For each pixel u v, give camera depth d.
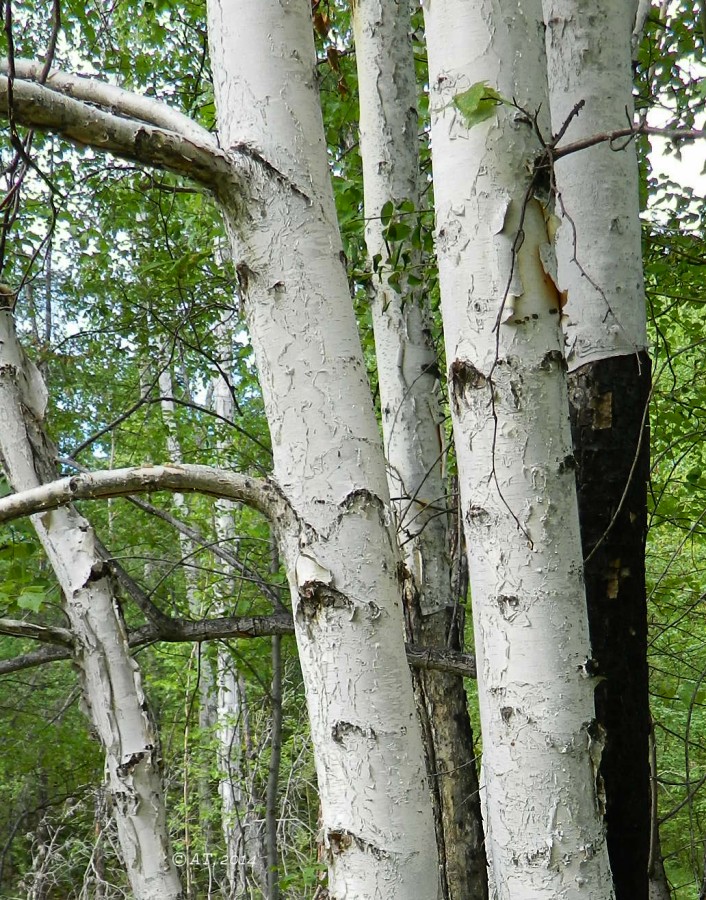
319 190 1.39
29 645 5.81
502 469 1.44
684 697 3.17
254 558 4.94
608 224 2.02
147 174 2.16
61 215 4.68
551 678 1.42
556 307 1.46
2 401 2.18
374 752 1.29
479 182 1.44
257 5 1.38
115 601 2.21
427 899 1.28
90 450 6.56
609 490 2.01
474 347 1.46
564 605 1.44
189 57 5.17
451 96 1.47
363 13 3.06
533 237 1.44
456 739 3.02
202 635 2.63
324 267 1.37
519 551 1.43
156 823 2.17
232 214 1.36
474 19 1.45
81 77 1.63
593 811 1.42
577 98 2.02
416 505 2.99
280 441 1.36
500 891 1.45
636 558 2.03
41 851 5.23
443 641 2.97
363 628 1.31
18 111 1.24
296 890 5.00
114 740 2.16
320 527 1.33
